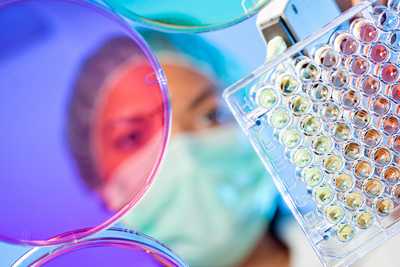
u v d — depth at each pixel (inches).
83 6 28.1
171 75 32.0
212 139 33.0
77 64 29.3
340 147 26.9
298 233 34.1
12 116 29.5
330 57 25.7
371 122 27.1
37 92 29.5
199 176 33.2
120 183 30.3
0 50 28.3
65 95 29.8
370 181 27.3
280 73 26.0
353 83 26.8
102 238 30.6
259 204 34.0
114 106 30.0
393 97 27.5
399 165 27.8
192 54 31.8
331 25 25.8
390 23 26.3
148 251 31.7
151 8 29.6
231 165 33.4
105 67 29.3
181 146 32.8
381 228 27.7
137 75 29.2
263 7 30.0
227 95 25.9
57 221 30.0
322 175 26.6
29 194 29.9
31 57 28.8
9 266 30.9
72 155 30.5
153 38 31.2
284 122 26.2
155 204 32.7
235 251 34.2
